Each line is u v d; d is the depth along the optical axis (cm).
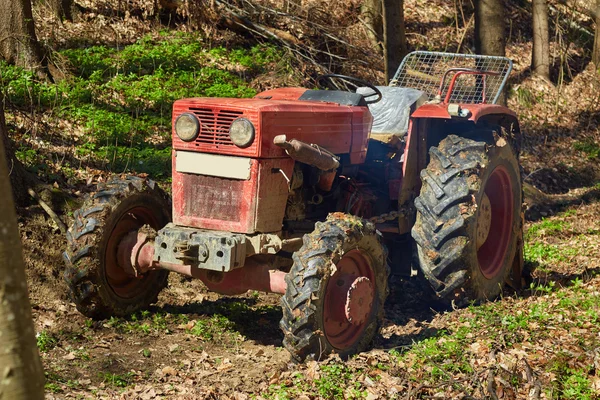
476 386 462
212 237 509
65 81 1103
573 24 2117
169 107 1119
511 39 2039
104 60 1227
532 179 1440
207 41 1441
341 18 1688
